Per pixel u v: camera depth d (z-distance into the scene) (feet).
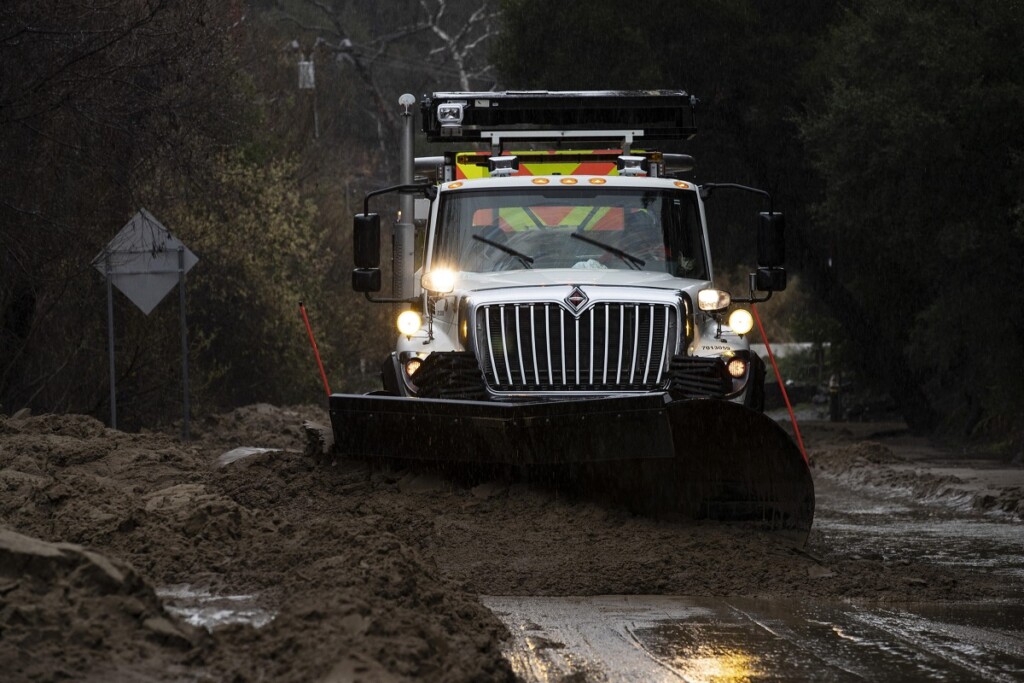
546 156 130.41
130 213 197.77
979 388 247.50
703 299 102.22
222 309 285.02
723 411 84.23
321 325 328.70
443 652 52.31
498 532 86.17
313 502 91.66
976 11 199.93
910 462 196.34
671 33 279.90
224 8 225.56
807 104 267.59
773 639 65.10
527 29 291.17
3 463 99.66
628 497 90.22
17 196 174.91
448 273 104.06
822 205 233.96
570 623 68.54
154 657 48.19
